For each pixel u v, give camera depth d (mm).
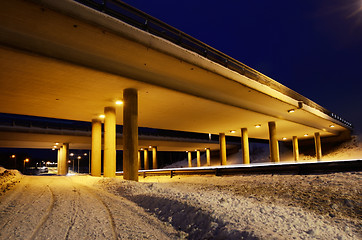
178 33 17406
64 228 6148
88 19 12453
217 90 23516
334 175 13578
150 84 18406
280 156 70250
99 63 15664
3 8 11172
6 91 19469
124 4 14602
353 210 8438
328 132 53594
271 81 26703
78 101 22656
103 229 6113
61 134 46344
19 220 6922
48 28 12852
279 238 4934
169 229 6344
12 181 20219
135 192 12898
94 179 20734
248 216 7156
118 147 60375
